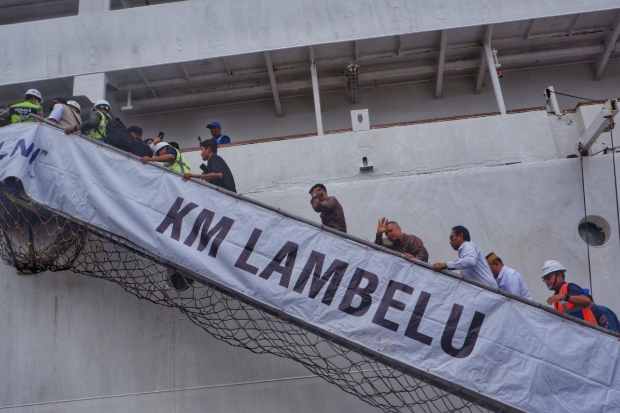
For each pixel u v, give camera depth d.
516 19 10.30
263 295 6.80
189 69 10.98
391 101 11.78
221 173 7.74
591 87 11.66
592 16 10.64
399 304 6.60
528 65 11.81
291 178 9.42
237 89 11.54
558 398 6.22
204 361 8.25
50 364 8.33
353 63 10.99
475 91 11.67
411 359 6.44
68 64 10.66
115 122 8.15
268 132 11.77
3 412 8.17
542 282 8.59
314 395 8.06
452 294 6.57
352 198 9.07
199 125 11.93
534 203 8.91
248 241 6.99
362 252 6.80
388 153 9.44
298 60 10.95
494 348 6.38
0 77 10.70
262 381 8.15
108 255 8.52
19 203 7.92
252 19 10.55
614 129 9.32
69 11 12.60
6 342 8.44
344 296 6.69
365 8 10.47
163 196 7.33
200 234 7.09
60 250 8.18
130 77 11.01
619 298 8.46
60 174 7.67
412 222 8.92
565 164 9.04
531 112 9.53
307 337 7.99
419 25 10.33
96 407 8.16
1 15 12.65
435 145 9.45
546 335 6.37
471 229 8.84
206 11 10.65
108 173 7.55
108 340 8.38
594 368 6.25
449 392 6.71
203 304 8.38
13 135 7.87
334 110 11.81
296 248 6.91
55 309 8.53
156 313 8.45
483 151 9.38
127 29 10.71
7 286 8.66
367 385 8.00
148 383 8.20
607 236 8.85
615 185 8.89
